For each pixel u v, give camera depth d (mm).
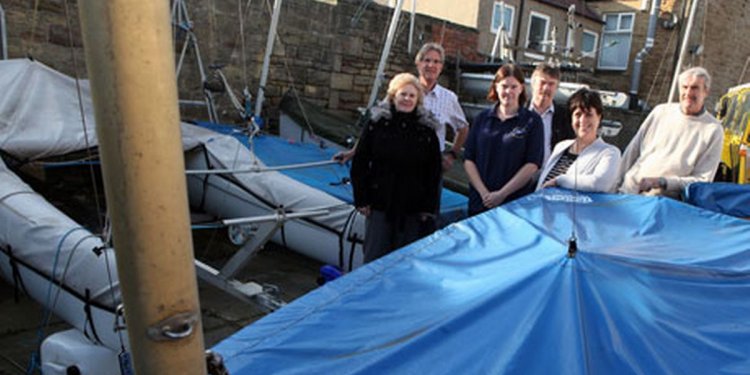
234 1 8203
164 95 557
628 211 2686
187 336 617
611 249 2100
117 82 535
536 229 2293
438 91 4145
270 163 5906
